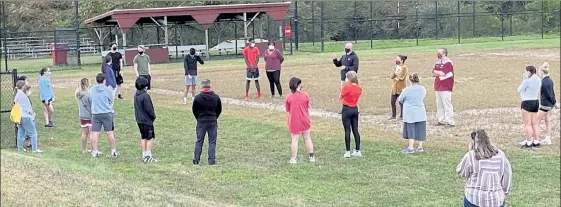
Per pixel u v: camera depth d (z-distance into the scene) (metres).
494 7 63.56
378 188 11.77
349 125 14.06
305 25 63.56
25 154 14.07
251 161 13.86
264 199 11.02
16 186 9.68
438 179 12.37
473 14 57.28
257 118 19.12
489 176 8.17
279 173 12.82
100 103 14.21
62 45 42.91
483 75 29.59
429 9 64.06
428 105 21.31
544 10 63.09
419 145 14.58
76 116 20.31
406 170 13.03
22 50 52.66
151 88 27.22
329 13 65.50
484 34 62.78
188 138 16.50
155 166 13.39
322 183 12.11
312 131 17.11
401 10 65.50
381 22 65.44
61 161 13.09
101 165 13.31
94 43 56.16
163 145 15.63
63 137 16.98
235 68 35.84
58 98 24.41
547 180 12.22
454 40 55.09
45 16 59.16
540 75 15.27
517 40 53.31
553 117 19.05
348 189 11.72
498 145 15.27
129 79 31.22
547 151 14.61
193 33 60.50
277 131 17.16
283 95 24.14
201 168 13.21
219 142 15.86
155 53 42.25
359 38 66.44
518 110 20.22
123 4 58.44
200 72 33.66
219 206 10.10
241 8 44.75
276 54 23.33
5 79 28.84
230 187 11.76
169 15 42.91
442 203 10.85
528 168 13.07
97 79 14.17
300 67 34.91
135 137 16.81
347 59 19.27
